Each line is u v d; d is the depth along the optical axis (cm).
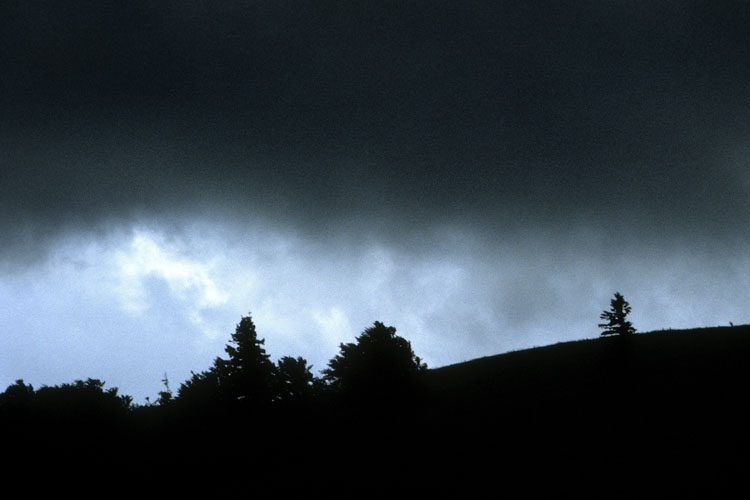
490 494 2934
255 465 3219
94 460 2761
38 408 2858
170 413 3262
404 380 3194
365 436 3425
